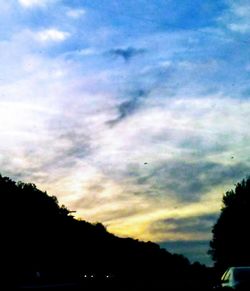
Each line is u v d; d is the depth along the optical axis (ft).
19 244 266.57
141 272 265.54
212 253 279.49
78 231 332.80
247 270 62.69
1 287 136.46
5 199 267.18
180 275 190.70
